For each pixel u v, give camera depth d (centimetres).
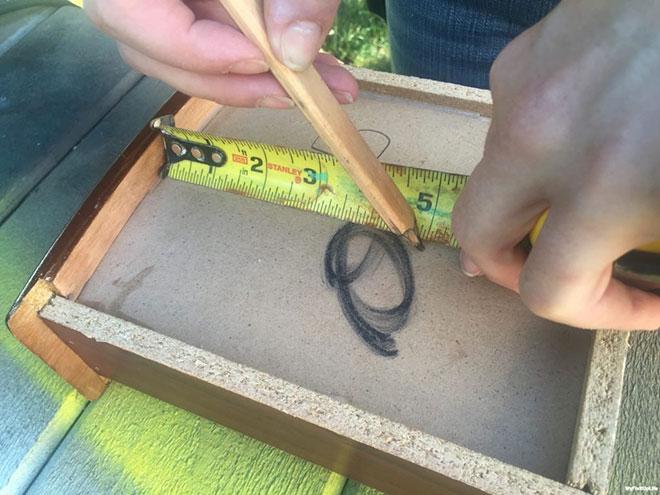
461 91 28
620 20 12
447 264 24
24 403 28
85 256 24
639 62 12
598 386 20
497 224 16
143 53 23
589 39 13
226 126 30
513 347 22
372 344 23
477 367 22
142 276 25
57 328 23
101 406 28
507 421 21
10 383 28
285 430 23
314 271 25
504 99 14
